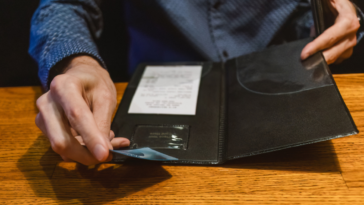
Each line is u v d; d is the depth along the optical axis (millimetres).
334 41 650
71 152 444
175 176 484
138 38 1136
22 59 1475
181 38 1066
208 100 648
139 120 610
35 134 631
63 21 814
